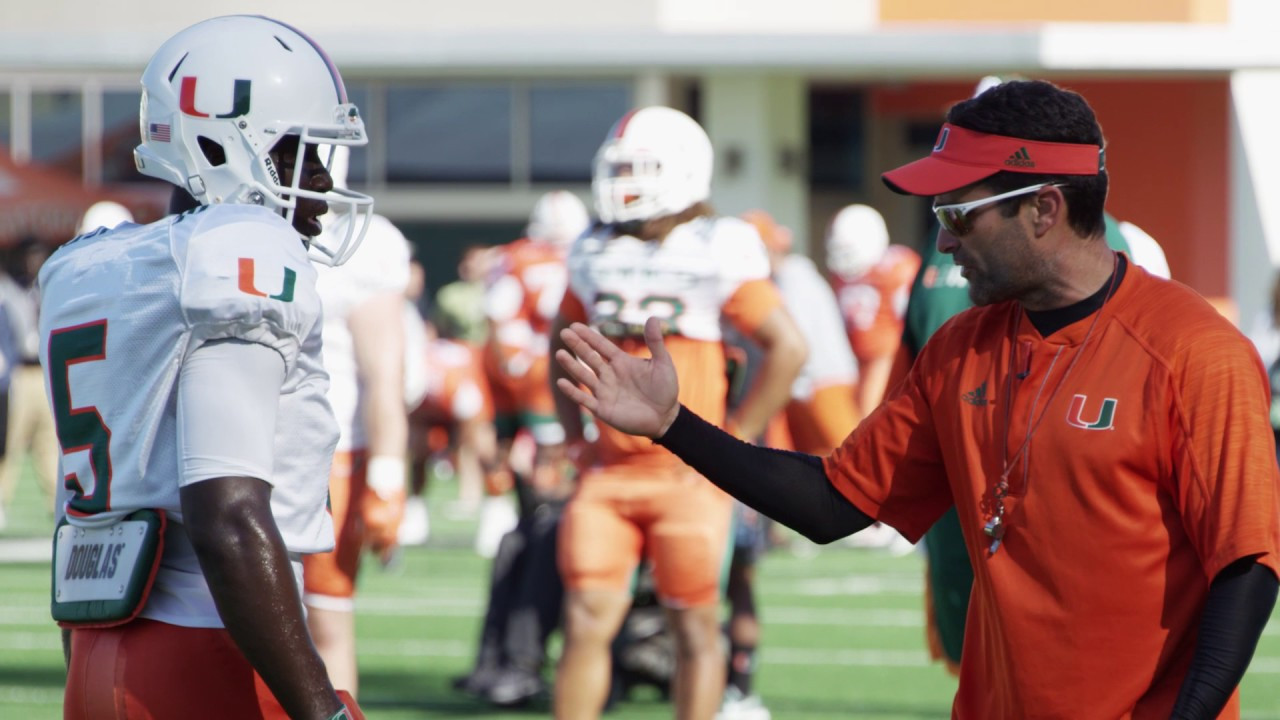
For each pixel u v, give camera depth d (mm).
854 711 28062
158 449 11336
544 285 42594
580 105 82188
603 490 22156
